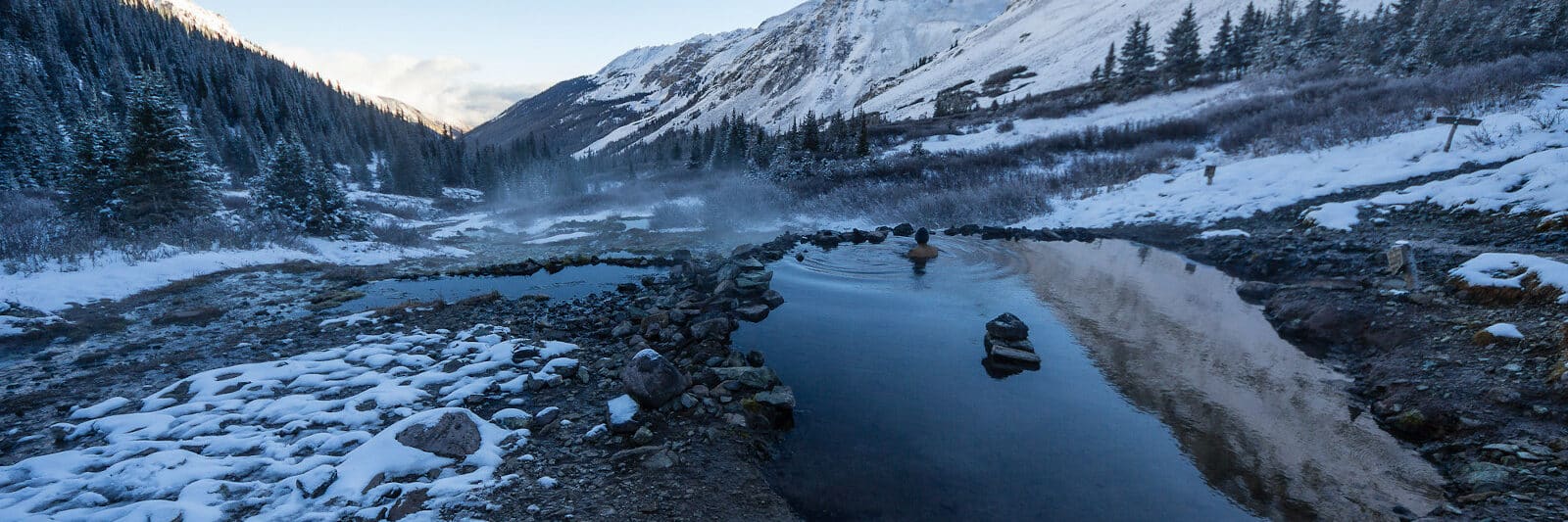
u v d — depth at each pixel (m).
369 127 103.50
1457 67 27.52
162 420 4.67
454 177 70.31
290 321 8.05
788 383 5.29
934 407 4.73
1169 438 4.14
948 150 32.41
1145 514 3.24
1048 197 18.31
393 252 16.48
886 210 19.92
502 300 9.16
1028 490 3.50
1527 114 13.38
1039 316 7.22
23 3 85.88
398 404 5.01
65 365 6.16
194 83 91.44
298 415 4.79
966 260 11.04
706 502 3.46
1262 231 11.07
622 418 4.45
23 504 3.38
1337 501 3.31
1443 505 3.19
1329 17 46.81
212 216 17.38
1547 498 3.01
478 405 5.02
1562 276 5.24
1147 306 7.61
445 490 3.56
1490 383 4.23
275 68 124.19
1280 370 5.33
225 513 3.32
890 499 3.45
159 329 7.59
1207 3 85.06
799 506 3.42
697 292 8.78
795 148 37.88
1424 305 5.91
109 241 11.95
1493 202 8.80
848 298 8.37
